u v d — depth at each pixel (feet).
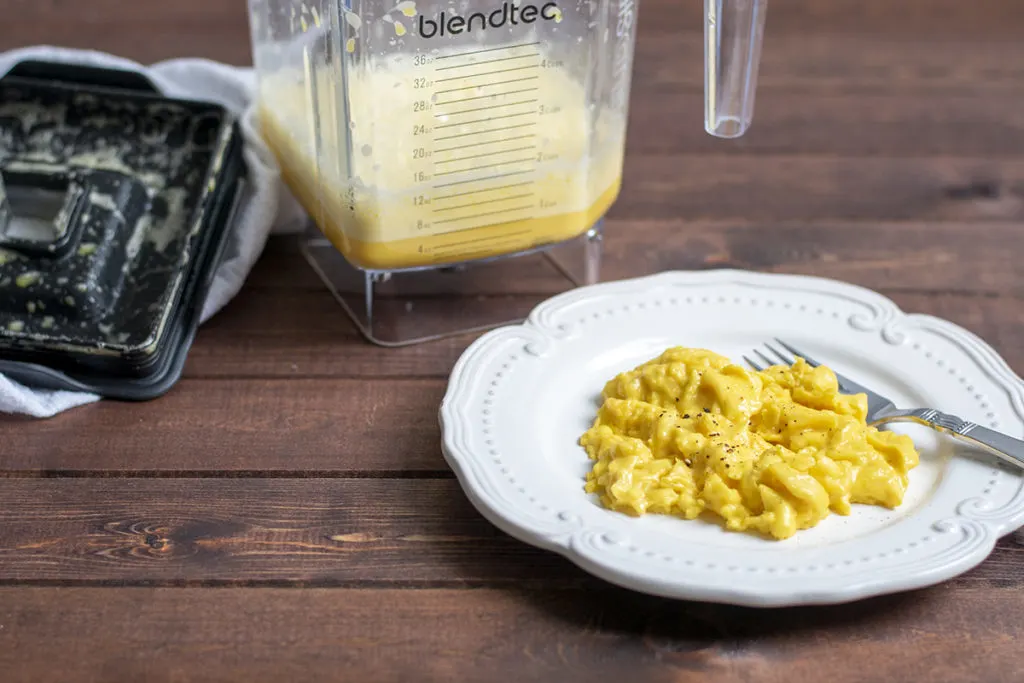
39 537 3.35
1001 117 5.46
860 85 5.67
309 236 4.66
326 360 4.07
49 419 3.77
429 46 3.57
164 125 4.28
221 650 3.02
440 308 4.29
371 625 3.09
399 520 3.42
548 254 4.54
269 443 3.70
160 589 3.19
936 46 5.99
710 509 3.22
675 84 5.71
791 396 3.58
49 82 4.27
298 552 3.30
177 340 3.96
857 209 4.86
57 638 3.05
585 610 3.13
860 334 3.93
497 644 3.04
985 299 4.36
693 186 4.99
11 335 3.73
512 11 3.59
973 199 4.92
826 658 3.00
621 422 3.51
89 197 3.97
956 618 3.11
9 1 6.11
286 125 4.21
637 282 4.09
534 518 3.14
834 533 3.16
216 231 4.18
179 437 3.72
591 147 3.88
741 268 4.52
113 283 3.91
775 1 6.35
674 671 2.97
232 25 5.99
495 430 3.50
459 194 3.80
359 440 3.72
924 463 3.43
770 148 5.23
